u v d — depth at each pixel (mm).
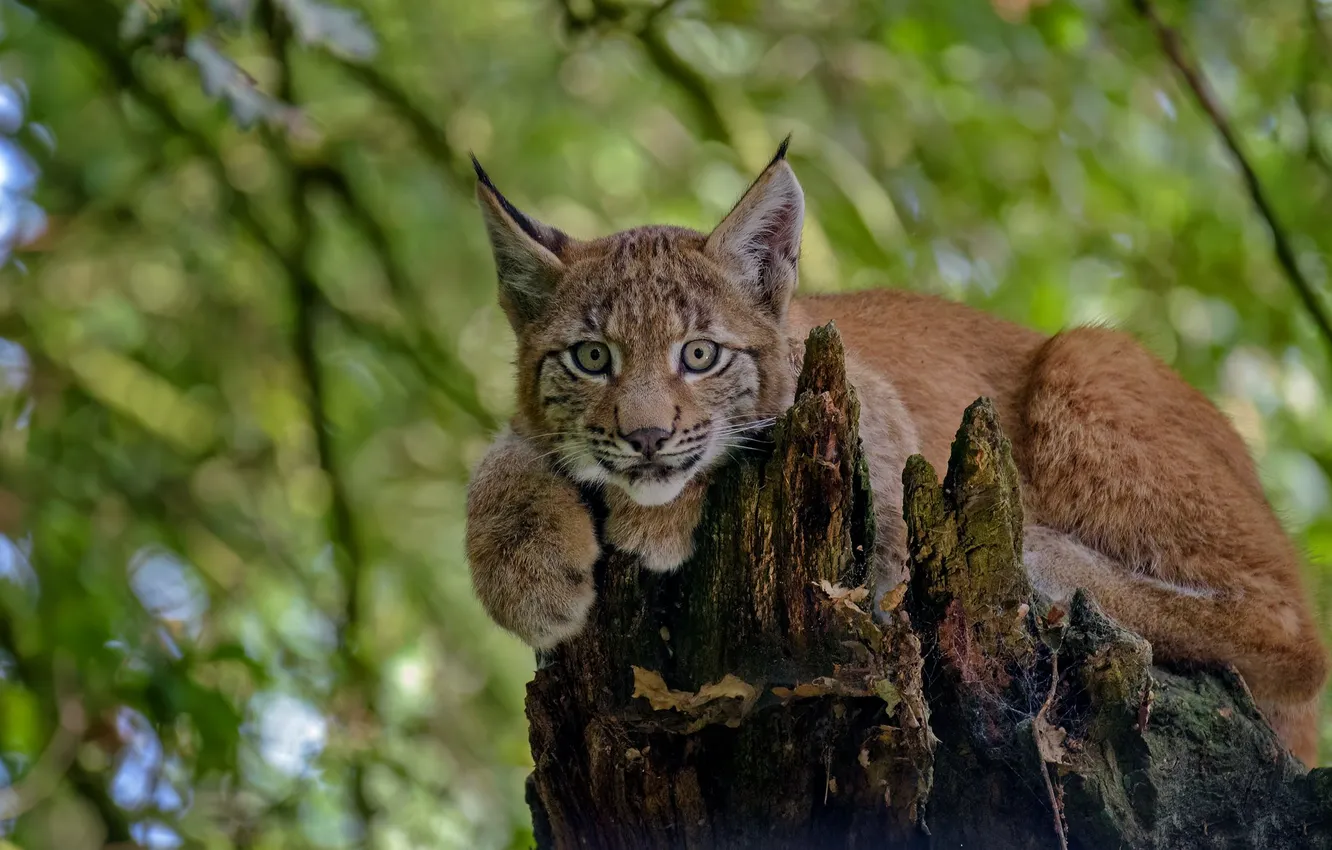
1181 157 13164
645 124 14016
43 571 10398
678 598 6227
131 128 11938
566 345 7434
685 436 7023
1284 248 10266
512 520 6895
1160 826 5887
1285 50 12727
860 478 5906
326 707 10656
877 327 8992
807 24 12977
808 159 12219
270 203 12633
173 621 10688
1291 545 8805
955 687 5832
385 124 12328
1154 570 8445
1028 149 13164
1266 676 8109
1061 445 8672
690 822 6074
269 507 12719
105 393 12148
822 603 5770
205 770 9875
